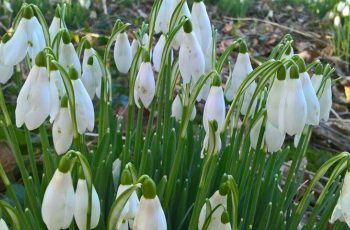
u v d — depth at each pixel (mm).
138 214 245
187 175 385
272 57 360
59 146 296
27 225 311
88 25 898
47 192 245
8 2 835
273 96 292
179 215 356
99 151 355
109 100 397
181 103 392
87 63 358
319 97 340
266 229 351
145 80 327
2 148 486
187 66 323
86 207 262
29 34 317
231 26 1023
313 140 618
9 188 311
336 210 280
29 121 278
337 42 916
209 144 300
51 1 970
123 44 379
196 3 339
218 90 301
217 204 282
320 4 1129
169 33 337
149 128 372
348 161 264
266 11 1158
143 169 346
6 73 332
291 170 343
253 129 337
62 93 294
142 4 1092
